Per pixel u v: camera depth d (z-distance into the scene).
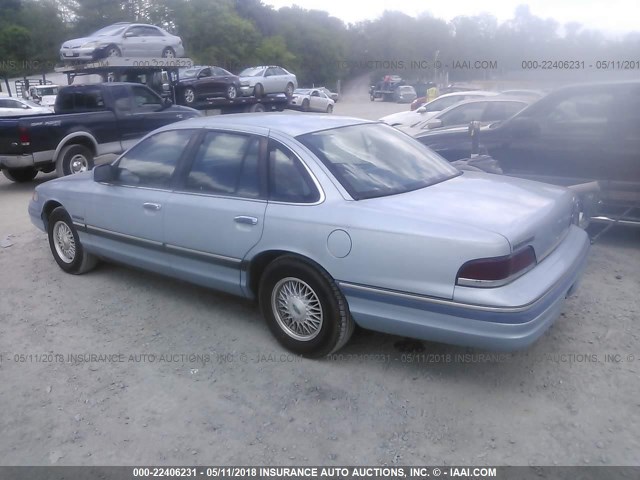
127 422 3.49
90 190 5.32
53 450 3.27
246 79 23.98
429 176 4.33
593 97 6.21
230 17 53.09
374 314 3.64
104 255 5.43
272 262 4.04
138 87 12.30
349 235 3.62
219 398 3.68
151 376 3.96
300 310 3.98
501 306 3.21
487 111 10.53
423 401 3.57
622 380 3.69
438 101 14.26
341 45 63.88
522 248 3.38
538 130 6.54
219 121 4.61
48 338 4.56
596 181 6.22
